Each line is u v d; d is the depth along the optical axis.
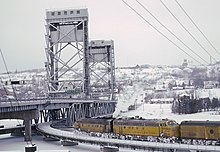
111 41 189.38
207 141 65.12
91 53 192.88
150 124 74.25
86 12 142.62
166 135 70.88
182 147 60.28
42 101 100.94
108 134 85.44
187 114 191.75
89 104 146.62
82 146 82.44
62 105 121.38
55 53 146.50
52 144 87.75
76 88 145.00
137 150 69.44
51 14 144.25
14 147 84.88
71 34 144.88
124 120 81.69
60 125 126.94
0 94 141.62
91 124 92.62
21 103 89.38
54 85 146.38
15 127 112.38
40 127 109.81
